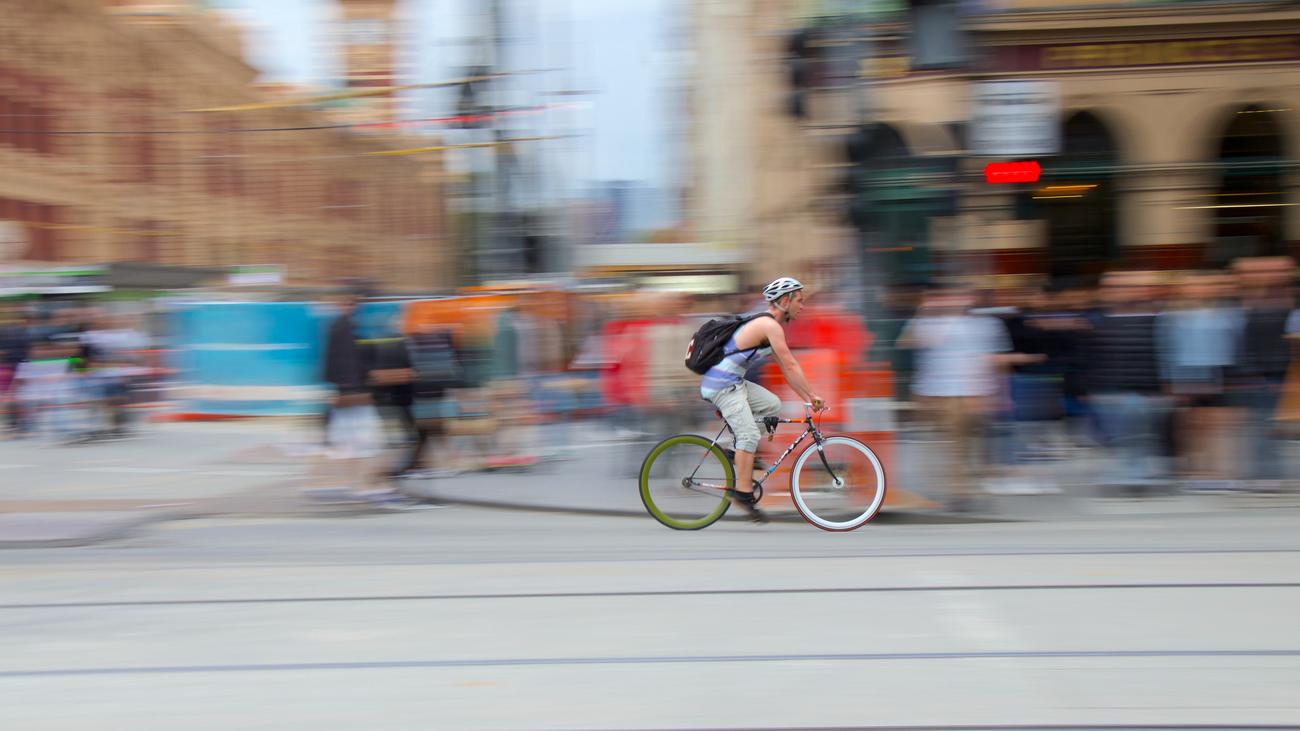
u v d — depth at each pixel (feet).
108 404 50.19
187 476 37.37
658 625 16.96
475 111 51.21
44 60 102.37
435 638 16.43
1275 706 12.97
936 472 26.91
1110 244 47.16
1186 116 47.52
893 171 28.30
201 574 21.20
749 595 18.74
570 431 45.24
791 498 25.35
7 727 13.05
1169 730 12.30
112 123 112.16
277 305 57.36
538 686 14.16
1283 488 29.27
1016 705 13.15
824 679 14.25
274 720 13.07
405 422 34.19
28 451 46.39
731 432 25.34
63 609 18.48
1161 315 29.17
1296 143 47.03
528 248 56.95
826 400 26.94
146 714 13.37
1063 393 35.29
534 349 43.47
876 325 28.30
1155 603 17.60
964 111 28.84
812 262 44.98
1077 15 46.42
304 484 34.78
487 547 23.84
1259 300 29.07
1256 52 46.80
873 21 28.25
